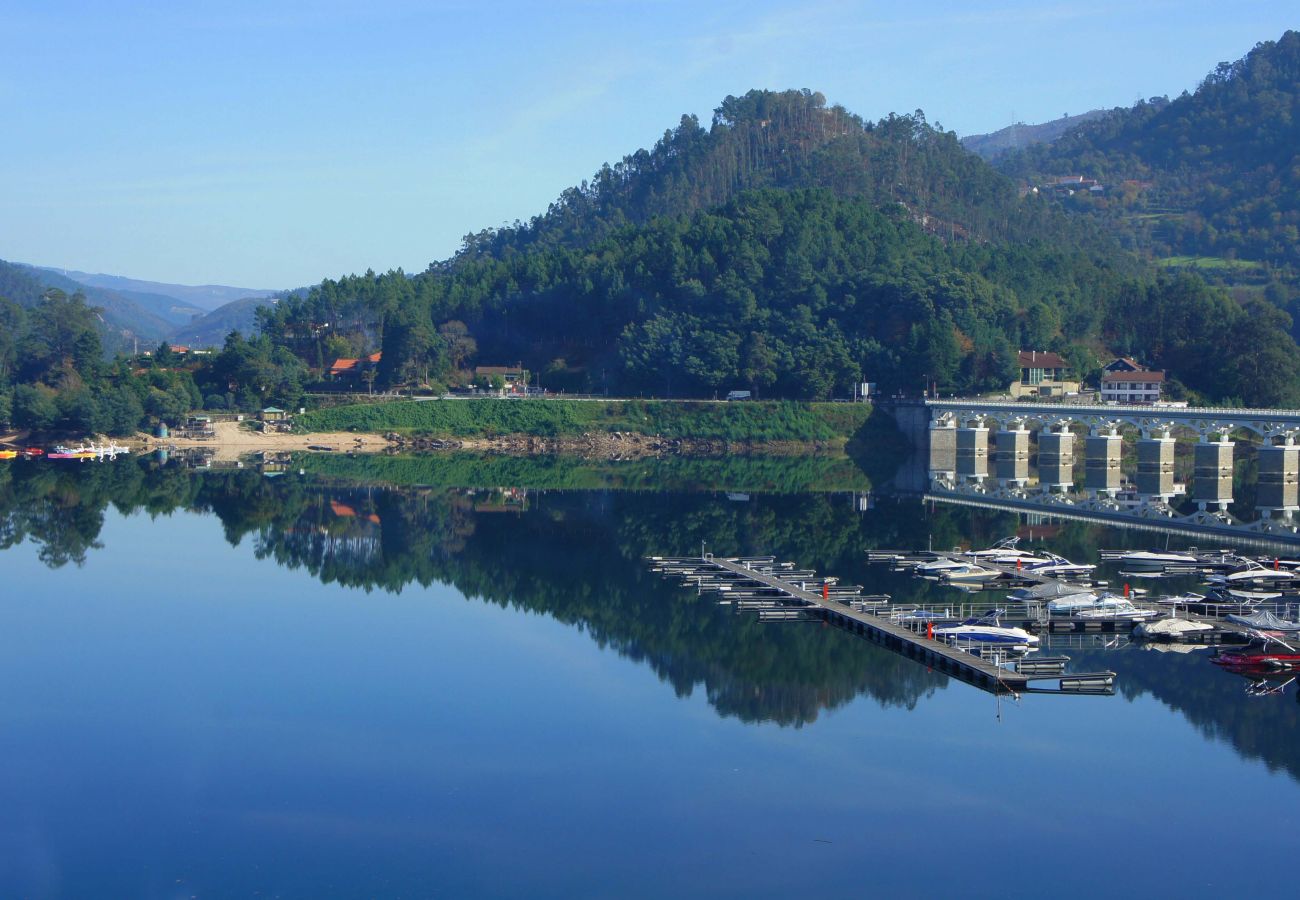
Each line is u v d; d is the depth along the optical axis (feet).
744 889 192.03
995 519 573.33
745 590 405.18
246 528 526.57
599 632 345.72
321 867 197.77
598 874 195.93
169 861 199.82
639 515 579.48
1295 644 316.81
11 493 633.20
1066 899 189.78
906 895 190.60
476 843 206.69
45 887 190.90
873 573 435.94
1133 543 501.56
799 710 275.18
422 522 551.18
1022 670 301.84
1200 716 270.67
